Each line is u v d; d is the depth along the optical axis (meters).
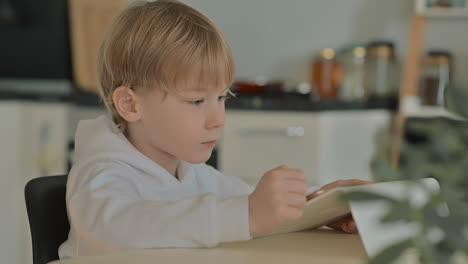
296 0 3.59
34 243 0.98
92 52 3.23
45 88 3.43
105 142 1.00
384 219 0.33
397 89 3.32
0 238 2.82
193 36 0.98
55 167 2.96
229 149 3.03
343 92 3.40
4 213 2.83
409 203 0.33
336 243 0.80
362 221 0.69
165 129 1.00
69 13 3.40
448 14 3.22
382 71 3.29
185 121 0.98
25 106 2.88
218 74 0.99
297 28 3.59
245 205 0.76
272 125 3.00
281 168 0.77
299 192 0.76
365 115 3.16
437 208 0.33
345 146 3.10
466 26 3.39
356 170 3.14
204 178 1.17
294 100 3.01
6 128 2.81
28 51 3.44
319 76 3.42
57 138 2.96
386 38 3.51
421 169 0.35
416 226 0.35
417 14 3.25
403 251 0.32
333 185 0.97
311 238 0.83
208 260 0.68
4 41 3.45
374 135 3.20
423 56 3.35
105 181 0.90
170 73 0.96
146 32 0.99
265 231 0.76
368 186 0.62
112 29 1.05
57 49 3.41
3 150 2.81
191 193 1.10
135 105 1.02
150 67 0.98
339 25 3.56
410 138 3.03
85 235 0.81
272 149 3.00
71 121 3.01
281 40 3.61
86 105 3.04
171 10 1.02
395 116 3.25
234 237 0.75
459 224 0.32
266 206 0.75
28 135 2.89
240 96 3.12
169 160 1.08
